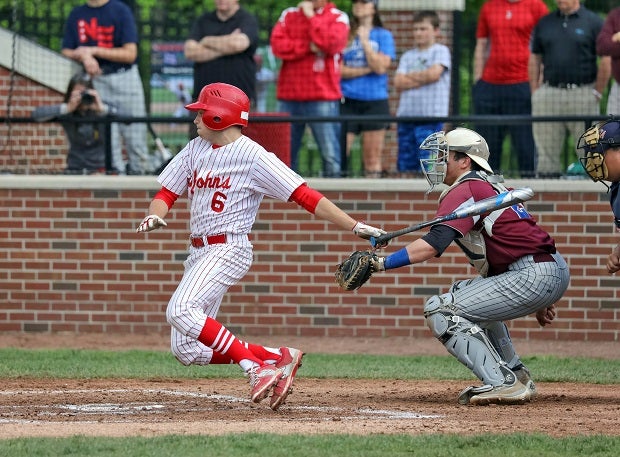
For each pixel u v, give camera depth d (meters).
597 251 35.06
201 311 20.61
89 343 34.62
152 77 43.81
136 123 37.16
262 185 20.88
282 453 16.89
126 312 36.38
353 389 25.59
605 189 34.88
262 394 20.38
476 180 22.28
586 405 22.91
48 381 26.67
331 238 35.69
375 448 17.33
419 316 35.59
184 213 36.06
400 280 35.56
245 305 36.03
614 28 35.25
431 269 35.44
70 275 36.47
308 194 20.81
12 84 38.16
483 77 37.06
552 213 35.16
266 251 35.91
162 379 27.25
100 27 37.84
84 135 37.22
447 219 21.64
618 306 35.09
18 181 36.28
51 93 39.59
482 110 37.12
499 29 36.53
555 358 31.66
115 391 24.98
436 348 33.91
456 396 24.31
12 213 36.53
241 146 20.84
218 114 20.67
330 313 35.81
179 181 21.38
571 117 35.28
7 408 22.19
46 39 40.41
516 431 19.25
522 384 23.17
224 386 26.03
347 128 36.69
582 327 35.19
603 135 21.78
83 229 36.34
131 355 31.77
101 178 36.16
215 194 20.83
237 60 37.09
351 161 37.53
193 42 37.09
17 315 36.66
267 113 37.16
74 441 17.66
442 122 36.00
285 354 21.23
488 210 21.53
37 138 38.00
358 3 37.69
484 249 22.41
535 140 36.16
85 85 37.34
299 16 36.91
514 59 36.50
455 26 38.94
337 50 36.50
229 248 20.88
